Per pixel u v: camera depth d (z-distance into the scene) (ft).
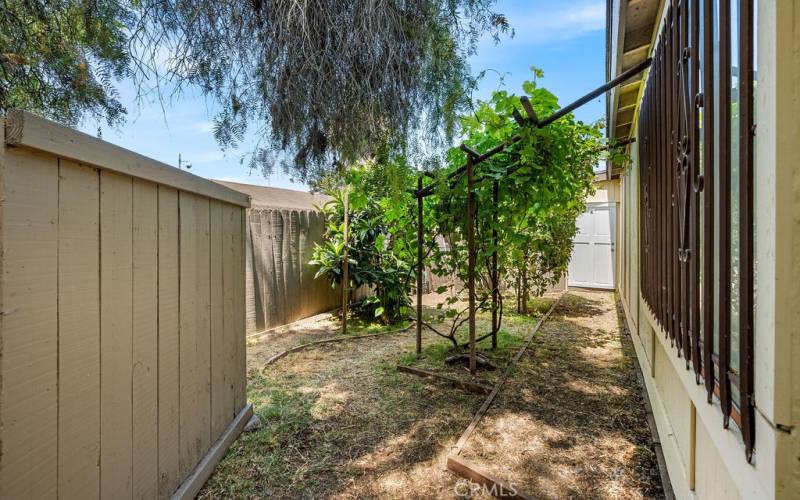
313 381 9.32
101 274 3.47
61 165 3.01
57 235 2.98
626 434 6.64
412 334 13.93
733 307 2.84
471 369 9.49
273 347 12.22
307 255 16.28
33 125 2.66
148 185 4.20
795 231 1.98
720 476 3.63
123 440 3.76
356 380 9.39
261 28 3.98
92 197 3.35
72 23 3.93
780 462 2.04
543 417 7.28
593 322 15.47
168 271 4.61
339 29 3.94
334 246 15.29
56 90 4.23
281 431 6.89
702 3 3.57
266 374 9.82
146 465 4.14
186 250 5.04
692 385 3.95
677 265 4.68
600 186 23.49
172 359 4.70
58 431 2.97
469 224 9.70
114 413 3.63
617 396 8.23
